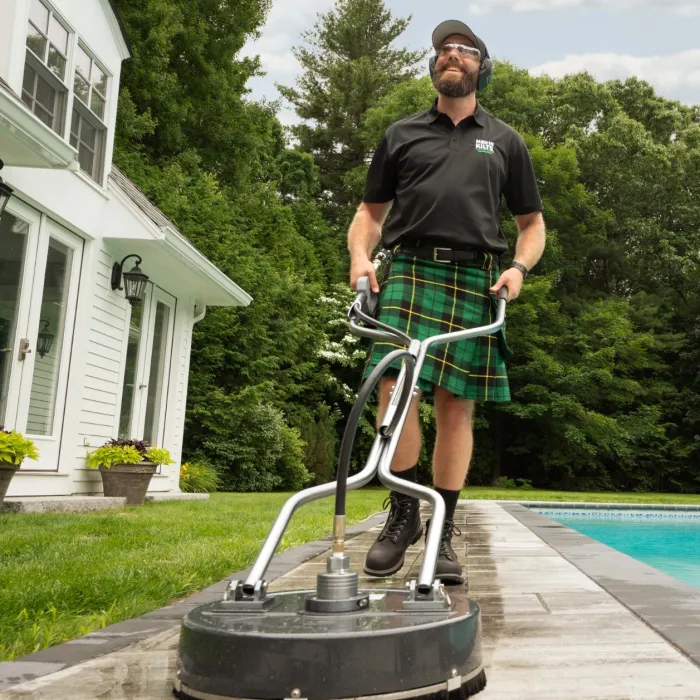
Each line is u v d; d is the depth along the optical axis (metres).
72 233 6.49
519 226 2.50
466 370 2.21
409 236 2.26
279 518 1.25
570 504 10.39
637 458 20.20
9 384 5.62
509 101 21.14
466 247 2.24
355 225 2.45
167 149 16.64
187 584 2.28
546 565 2.70
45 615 1.87
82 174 6.42
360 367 17.34
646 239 21.69
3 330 5.58
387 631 1.01
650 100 23.67
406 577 2.28
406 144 2.34
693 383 20.56
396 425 1.46
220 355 12.66
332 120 24.92
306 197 22.84
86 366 6.72
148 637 1.59
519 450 19.33
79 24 6.50
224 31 18.25
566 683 1.18
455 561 2.19
